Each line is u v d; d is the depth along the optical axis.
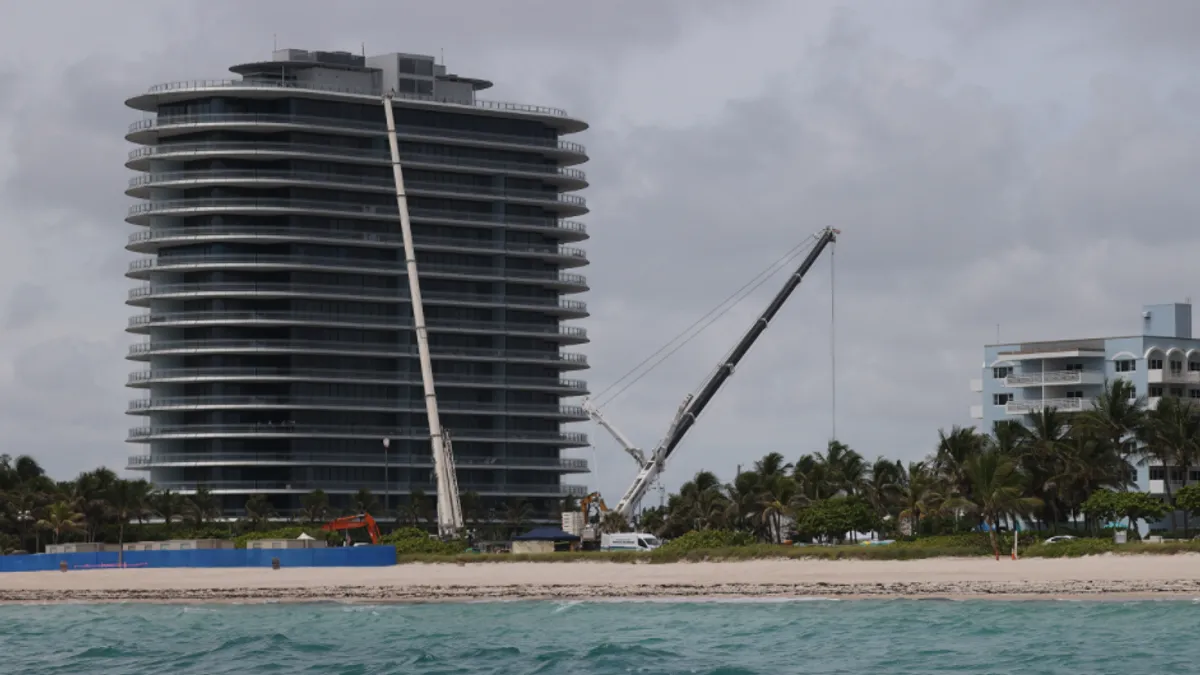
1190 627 100.50
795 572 135.62
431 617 122.00
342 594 142.38
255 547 166.25
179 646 105.12
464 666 91.19
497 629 111.50
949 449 160.88
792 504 172.88
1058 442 164.50
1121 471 168.88
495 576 145.75
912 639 98.44
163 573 154.62
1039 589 121.88
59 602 146.50
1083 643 94.62
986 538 141.38
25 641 110.50
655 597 133.50
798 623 108.69
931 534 158.25
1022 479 147.12
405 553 163.12
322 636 109.31
